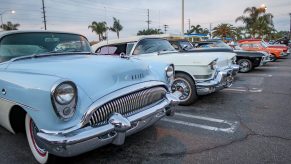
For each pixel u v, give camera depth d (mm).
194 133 3670
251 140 3381
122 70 2672
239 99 5727
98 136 2295
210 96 6070
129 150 3158
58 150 2211
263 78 9008
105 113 2391
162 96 3088
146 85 2781
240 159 2871
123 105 2541
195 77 4961
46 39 3713
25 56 3299
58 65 2754
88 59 3025
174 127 3922
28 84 2385
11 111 2760
